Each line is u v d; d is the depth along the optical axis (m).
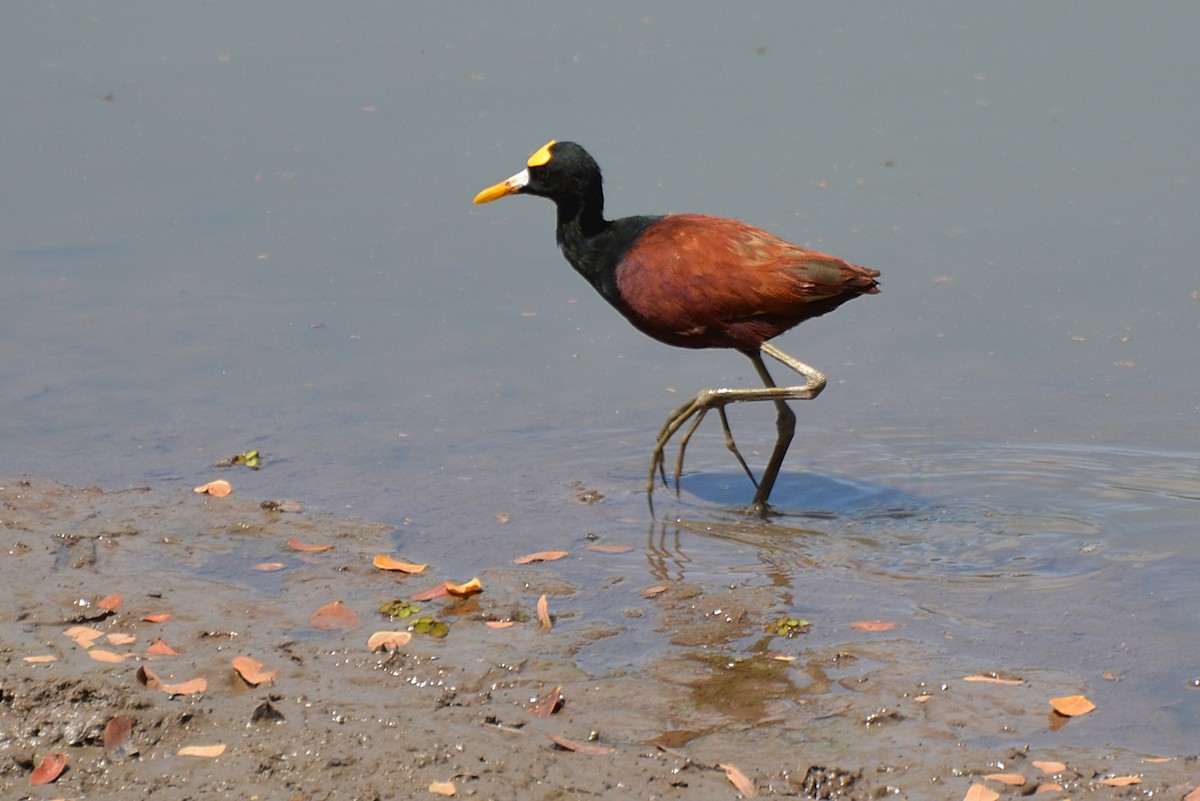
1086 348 14.57
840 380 14.18
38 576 9.81
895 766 7.49
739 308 10.91
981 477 12.16
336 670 8.59
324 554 10.41
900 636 9.25
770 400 11.66
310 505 11.35
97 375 13.83
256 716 7.71
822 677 8.66
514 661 8.80
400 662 8.72
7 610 9.23
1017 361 14.37
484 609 9.56
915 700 8.32
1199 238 16.75
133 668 8.38
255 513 11.10
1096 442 12.74
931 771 7.43
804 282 10.75
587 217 11.74
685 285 11.02
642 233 11.41
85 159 18.89
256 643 8.91
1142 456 12.45
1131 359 14.32
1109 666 8.80
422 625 9.26
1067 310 15.33
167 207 17.77
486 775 7.13
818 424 13.34
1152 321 15.02
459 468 12.21
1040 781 7.32
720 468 12.48
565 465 12.38
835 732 7.93
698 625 9.41
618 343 14.99
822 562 10.55
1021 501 11.69
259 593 9.73
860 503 11.75
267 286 15.95
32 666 8.28
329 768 7.17
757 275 10.82
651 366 14.52
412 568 10.16
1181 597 9.84
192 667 8.48
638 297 11.29
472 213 17.86
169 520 10.91
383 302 15.70
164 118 20.09
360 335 14.93
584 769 7.30
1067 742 7.84
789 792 7.23
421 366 14.28
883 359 14.54
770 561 10.57
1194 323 14.97
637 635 9.26
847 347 14.79
